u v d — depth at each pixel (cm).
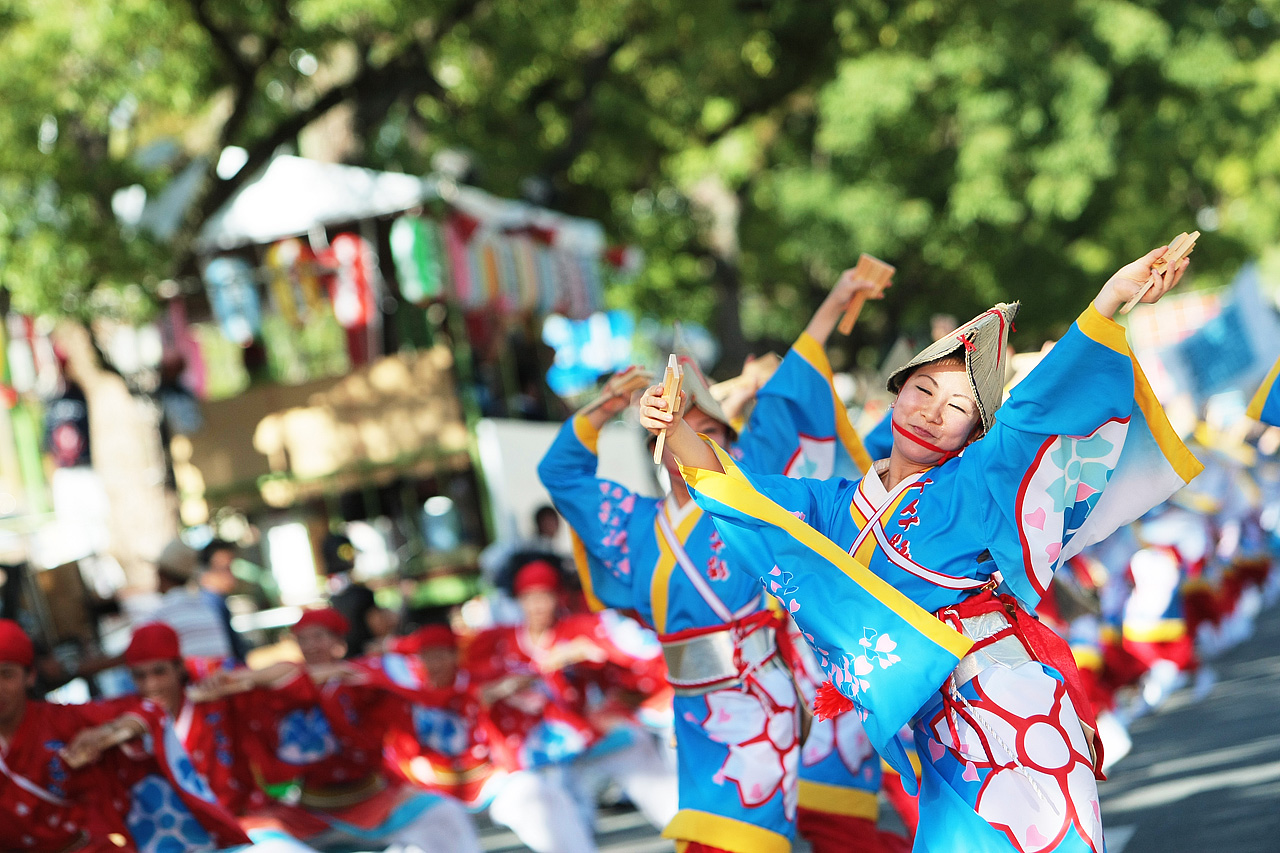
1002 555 471
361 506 1833
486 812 1380
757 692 623
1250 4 3359
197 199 1744
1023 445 463
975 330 475
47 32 1455
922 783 489
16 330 1728
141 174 1650
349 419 1792
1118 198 3569
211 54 1656
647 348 3086
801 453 672
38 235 1478
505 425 1809
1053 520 467
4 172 1488
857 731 665
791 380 672
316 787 839
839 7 2772
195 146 2008
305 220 1736
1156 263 445
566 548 1761
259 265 1833
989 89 2733
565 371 2405
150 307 1579
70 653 1095
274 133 1784
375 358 1805
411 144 2005
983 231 3039
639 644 1032
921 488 484
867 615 477
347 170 1734
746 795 616
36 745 650
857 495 494
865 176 2884
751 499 490
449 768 946
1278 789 880
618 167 2812
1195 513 1380
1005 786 464
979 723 469
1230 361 1025
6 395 1645
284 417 1800
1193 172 3591
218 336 1981
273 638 1664
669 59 2545
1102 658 1234
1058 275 3431
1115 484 480
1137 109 3250
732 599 625
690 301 3180
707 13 2183
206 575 1234
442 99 2231
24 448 1800
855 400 1006
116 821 664
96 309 1543
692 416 635
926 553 479
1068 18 2841
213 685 782
